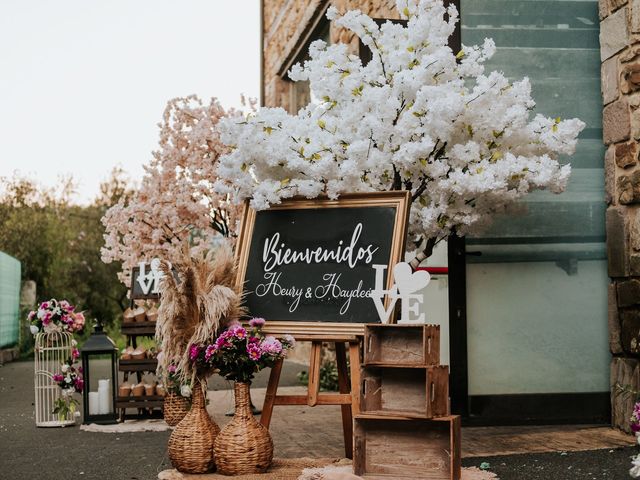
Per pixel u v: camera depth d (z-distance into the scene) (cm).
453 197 480
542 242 598
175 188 744
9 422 682
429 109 443
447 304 617
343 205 471
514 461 461
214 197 732
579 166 599
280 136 462
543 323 597
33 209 2123
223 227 753
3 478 450
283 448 527
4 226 2033
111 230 768
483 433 558
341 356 484
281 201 486
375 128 457
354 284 455
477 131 477
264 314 470
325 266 466
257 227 489
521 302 597
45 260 2041
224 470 436
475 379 593
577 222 600
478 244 597
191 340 446
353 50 775
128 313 658
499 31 604
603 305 600
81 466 478
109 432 607
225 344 436
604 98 573
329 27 903
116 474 454
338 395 452
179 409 620
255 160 470
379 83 482
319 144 459
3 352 1498
